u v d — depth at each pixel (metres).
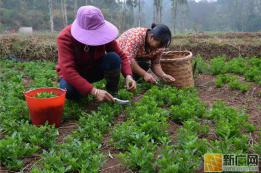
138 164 3.47
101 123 4.43
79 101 5.35
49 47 10.09
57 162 3.54
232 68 7.49
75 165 3.54
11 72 7.73
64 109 5.04
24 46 10.19
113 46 5.30
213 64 7.77
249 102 5.60
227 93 6.08
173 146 3.88
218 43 10.22
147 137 3.92
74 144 3.86
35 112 4.50
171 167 3.20
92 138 4.18
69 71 4.59
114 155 3.87
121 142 4.01
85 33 4.48
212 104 5.48
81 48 4.78
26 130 4.23
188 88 6.04
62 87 5.11
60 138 4.39
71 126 4.75
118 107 5.00
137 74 6.01
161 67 6.16
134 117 4.66
